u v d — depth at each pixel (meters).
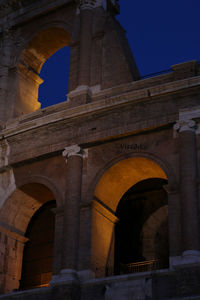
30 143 34.19
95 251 29.89
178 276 26.00
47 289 29.00
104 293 27.62
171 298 25.56
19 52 39.44
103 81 34.06
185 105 29.92
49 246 37.19
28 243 37.91
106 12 37.25
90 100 33.66
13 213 34.88
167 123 29.95
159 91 30.56
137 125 30.78
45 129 33.84
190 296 25.22
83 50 35.28
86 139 31.97
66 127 33.12
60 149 32.62
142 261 35.34
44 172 33.19
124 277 27.53
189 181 27.80
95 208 30.77
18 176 34.22
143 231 36.28
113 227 32.22
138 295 26.80
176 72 31.28
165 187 28.80
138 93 31.12
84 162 31.88
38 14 39.12
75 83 34.91
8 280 33.53
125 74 33.69
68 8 38.12
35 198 35.31
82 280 28.53
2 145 35.28
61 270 28.94
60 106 34.59
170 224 27.67
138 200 37.25
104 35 35.62
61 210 31.09
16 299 29.81
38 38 39.41
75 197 30.72
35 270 36.84
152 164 30.94
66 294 27.84
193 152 28.50
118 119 31.53
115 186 32.34
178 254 26.84
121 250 36.19
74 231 29.83
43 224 38.09
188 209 27.12
